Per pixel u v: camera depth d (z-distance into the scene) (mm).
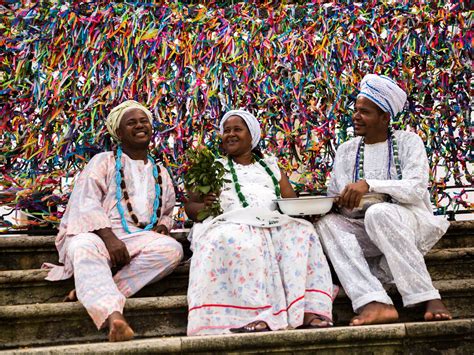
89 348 3383
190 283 4047
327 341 3615
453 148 5324
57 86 4844
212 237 4105
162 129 4973
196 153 4508
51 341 3861
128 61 4941
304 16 5230
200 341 3502
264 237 4223
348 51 5223
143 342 3473
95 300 3797
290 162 5145
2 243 4531
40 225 4844
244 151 4680
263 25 5160
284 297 4043
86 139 4879
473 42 5348
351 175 4668
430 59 5336
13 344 3816
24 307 3822
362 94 4621
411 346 3719
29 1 4898
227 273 4051
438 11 5340
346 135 5203
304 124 5148
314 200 4273
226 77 5066
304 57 5152
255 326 3850
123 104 4648
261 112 5109
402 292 4078
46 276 4219
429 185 5289
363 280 4109
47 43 4879
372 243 4449
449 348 3748
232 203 4461
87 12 4977
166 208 4652
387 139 4660
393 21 5301
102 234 4203
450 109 5320
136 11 4973
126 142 4590
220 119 5047
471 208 5309
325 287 4125
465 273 4691
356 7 5266
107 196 4469
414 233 4312
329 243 4328
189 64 5012
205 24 5074
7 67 4863
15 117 4832
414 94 5316
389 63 5270
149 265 4227
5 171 4824
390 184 4324
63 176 4859
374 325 3771
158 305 4000
